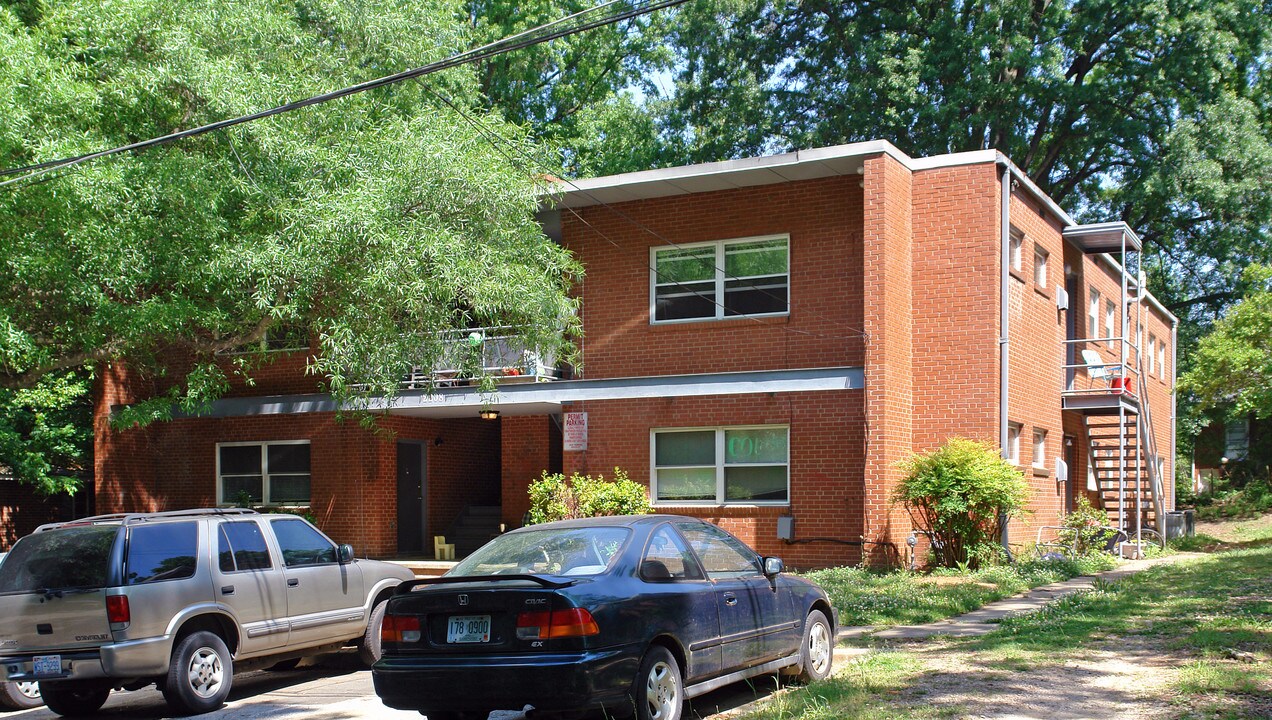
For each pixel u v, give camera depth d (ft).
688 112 124.26
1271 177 111.14
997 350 64.49
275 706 33.09
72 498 89.20
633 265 70.69
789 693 29.01
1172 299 137.08
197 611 32.76
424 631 25.23
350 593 38.24
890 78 109.50
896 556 61.57
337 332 51.93
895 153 64.18
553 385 70.28
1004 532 63.98
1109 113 117.39
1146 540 80.94
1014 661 31.40
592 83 126.72
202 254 50.83
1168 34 109.40
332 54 61.82
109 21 51.75
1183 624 37.04
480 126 60.70
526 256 58.70
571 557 26.53
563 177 64.54
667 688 25.66
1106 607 42.68
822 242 65.92
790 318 66.18
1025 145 124.77
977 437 64.03
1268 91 121.49
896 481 62.54
